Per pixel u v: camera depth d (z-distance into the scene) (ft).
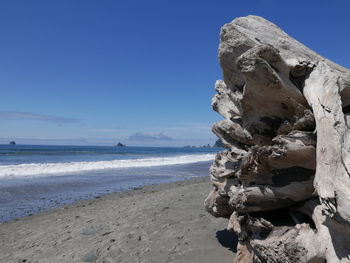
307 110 9.18
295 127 9.60
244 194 10.25
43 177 57.67
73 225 24.40
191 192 35.22
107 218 25.63
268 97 9.96
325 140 7.36
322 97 8.23
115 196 38.17
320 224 8.18
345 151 6.90
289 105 9.90
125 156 153.79
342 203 6.24
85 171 71.46
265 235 9.91
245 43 10.71
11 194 39.81
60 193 41.16
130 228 21.26
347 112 9.39
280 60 9.40
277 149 8.86
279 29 12.49
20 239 21.75
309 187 9.18
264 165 9.70
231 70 11.55
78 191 42.93
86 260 16.01
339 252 7.26
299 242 8.32
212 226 19.77
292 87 9.55
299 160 8.95
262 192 9.90
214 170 13.91
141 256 15.62
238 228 12.54
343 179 6.50
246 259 11.65
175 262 14.33
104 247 17.71
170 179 58.59
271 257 8.95
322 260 7.80
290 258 8.32
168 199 31.40
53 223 25.75
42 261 16.89
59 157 129.39
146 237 18.74
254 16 12.74
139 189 43.88
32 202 35.09
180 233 18.78
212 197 15.19
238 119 13.64
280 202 9.77
